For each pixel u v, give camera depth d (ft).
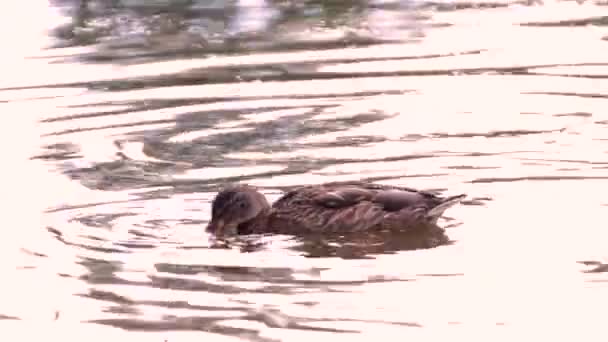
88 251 50.14
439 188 56.39
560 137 62.23
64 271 48.08
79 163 61.11
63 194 56.80
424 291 45.39
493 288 45.42
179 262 49.01
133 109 69.05
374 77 73.10
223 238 51.83
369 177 58.18
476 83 71.20
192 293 45.68
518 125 64.28
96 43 81.20
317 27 83.76
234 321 43.11
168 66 76.28
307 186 55.36
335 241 52.21
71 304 45.09
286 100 69.92
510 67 73.82
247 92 71.36
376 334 41.83
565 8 86.74
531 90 69.62
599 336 41.37
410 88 71.10
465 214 53.16
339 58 76.79
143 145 63.57
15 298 45.88
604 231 50.14
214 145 63.41
